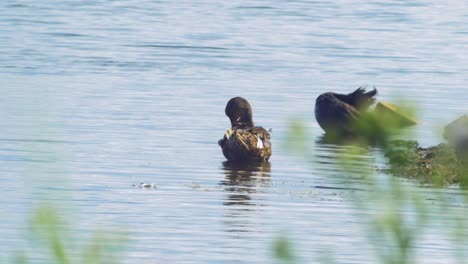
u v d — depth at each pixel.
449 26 131.88
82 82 90.31
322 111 73.19
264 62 103.44
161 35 119.88
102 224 48.12
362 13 142.62
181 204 53.06
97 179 57.81
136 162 62.53
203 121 75.81
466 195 26.20
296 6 148.12
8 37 114.56
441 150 37.53
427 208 24.03
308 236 47.44
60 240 23.47
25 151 64.25
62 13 135.00
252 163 63.56
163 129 72.69
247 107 68.62
